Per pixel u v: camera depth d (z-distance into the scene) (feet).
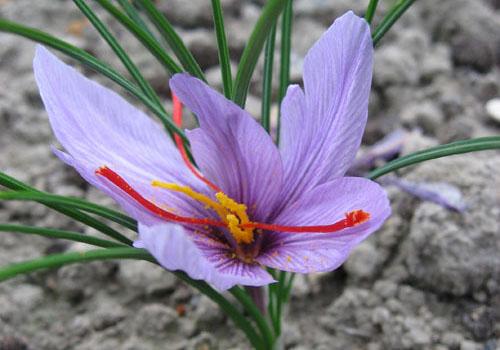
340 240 0.63
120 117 0.71
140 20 0.74
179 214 0.69
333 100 0.66
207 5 1.27
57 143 1.11
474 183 0.95
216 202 0.70
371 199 0.63
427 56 1.22
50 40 0.65
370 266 0.93
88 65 0.68
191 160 0.77
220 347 0.89
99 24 0.74
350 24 0.64
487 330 0.88
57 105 0.67
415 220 0.92
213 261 0.67
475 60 1.20
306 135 0.68
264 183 0.68
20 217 1.02
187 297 0.94
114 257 0.61
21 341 0.89
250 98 1.15
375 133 1.10
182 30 1.27
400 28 1.26
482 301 0.90
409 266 0.92
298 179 0.69
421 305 0.90
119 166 0.69
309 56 0.66
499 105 1.12
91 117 0.69
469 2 1.23
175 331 0.91
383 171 0.70
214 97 0.63
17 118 1.12
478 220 0.91
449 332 0.88
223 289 0.62
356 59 0.64
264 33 0.62
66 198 0.62
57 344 0.91
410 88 1.17
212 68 1.19
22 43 1.21
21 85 1.15
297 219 0.67
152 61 1.18
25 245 0.99
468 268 0.89
